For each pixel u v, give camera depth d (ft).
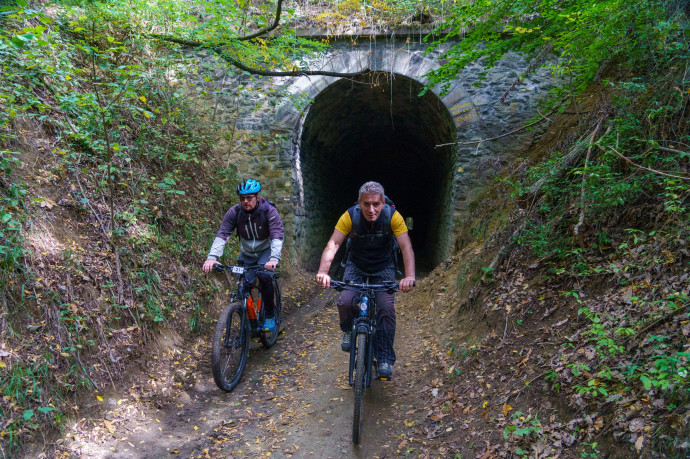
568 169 13.41
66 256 11.48
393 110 33.81
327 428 10.00
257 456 9.13
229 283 18.11
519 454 7.58
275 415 10.74
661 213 10.12
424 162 45.73
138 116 18.02
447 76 18.49
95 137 14.99
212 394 11.93
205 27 19.39
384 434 9.76
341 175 43.16
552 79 25.13
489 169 25.40
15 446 8.13
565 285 11.00
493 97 25.63
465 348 11.96
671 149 10.20
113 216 13.41
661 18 12.37
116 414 10.07
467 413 9.56
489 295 13.09
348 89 28.84
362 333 9.76
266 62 21.39
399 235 10.32
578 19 13.37
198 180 21.43
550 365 9.01
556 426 7.72
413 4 26.09
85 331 10.81
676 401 6.52
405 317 17.42
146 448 9.45
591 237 11.43
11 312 9.49
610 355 7.99
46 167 13.01
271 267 12.23
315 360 13.79
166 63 19.90
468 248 20.70
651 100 12.17
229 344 11.95
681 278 8.47
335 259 35.78
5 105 12.37
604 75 17.31
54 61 14.60
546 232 12.39
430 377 11.84
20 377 8.77
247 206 12.68
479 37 16.87
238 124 27.04
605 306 9.37
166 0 19.39
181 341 13.82
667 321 7.82
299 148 28.58
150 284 13.65
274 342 15.30
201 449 9.48
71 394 9.69
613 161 11.98
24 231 10.93
